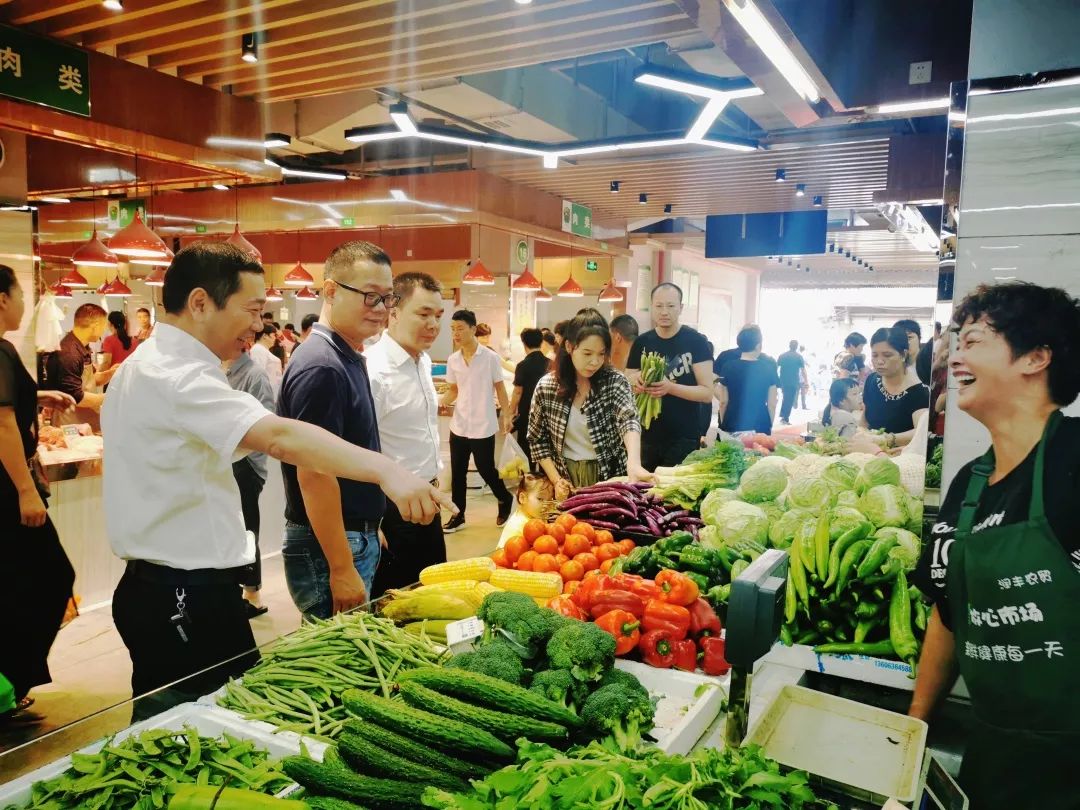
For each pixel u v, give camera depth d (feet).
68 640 13.16
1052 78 4.89
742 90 14.56
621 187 34.22
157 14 15.65
